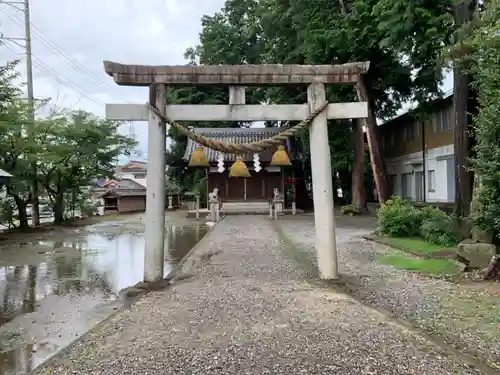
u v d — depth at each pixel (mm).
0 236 18344
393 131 26750
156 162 7648
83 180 25953
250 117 7676
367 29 13977
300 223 19781
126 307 6203
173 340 4746
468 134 11680
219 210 25500
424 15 11094
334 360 4125
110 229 21859
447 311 5879
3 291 8289
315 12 16953
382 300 6543
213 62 32406
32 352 5129
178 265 9656
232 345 4543
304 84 7711
